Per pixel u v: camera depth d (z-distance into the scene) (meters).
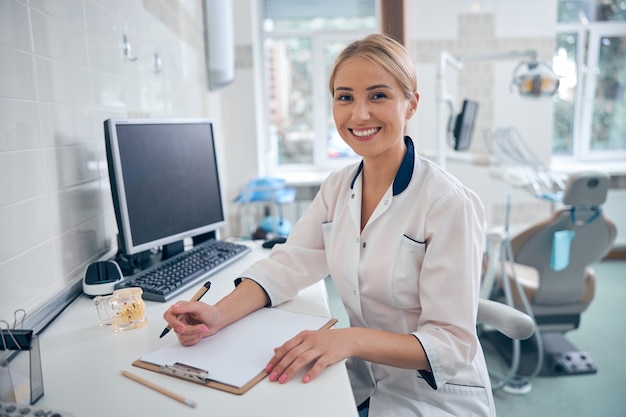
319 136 4.16
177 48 2.38
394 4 3.51
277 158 4.22
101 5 1.45
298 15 4.00
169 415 0.69
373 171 1.09
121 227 1.21
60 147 1.18
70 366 0.84
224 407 0.71
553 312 2.21
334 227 1.14
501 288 2.22
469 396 1.03
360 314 1.10
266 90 4.08
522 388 2.12
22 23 1.03
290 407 0.70
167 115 2.19
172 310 0.91
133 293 1.02
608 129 4.31
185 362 0.83
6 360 0.71
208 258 1.41
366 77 0.96
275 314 1.04
